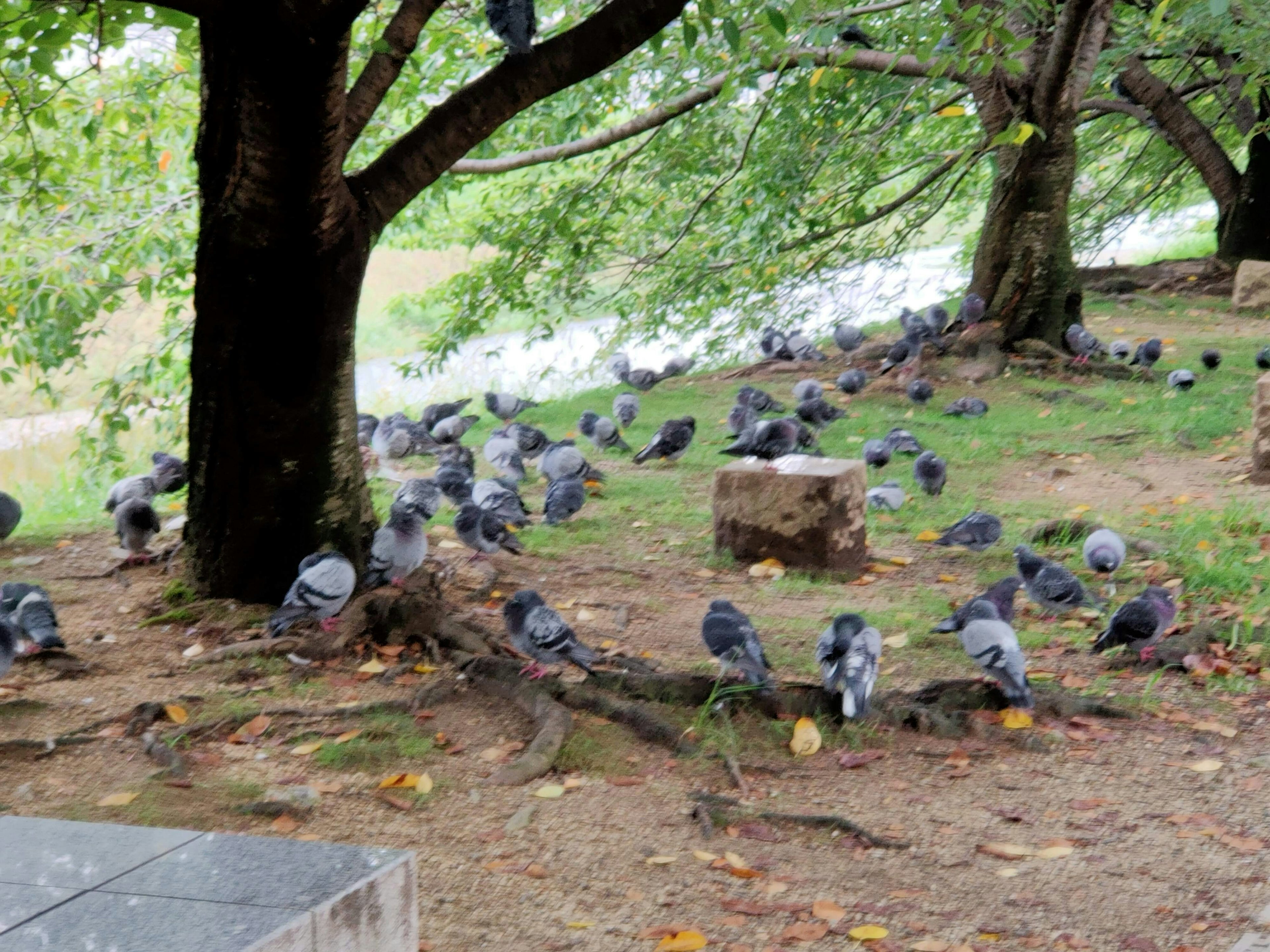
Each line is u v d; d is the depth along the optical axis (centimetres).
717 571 878
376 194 699
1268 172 2205
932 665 682
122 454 1255
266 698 593
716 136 1739
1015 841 486
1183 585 814
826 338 2012
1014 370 1588
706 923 412
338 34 586
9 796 483
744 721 589
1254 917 420
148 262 1338
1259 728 604
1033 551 842
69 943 258
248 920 269
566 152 1562
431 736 562
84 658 646
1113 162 2878
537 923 408
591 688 602
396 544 696
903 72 1522
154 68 1237
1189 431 1276
